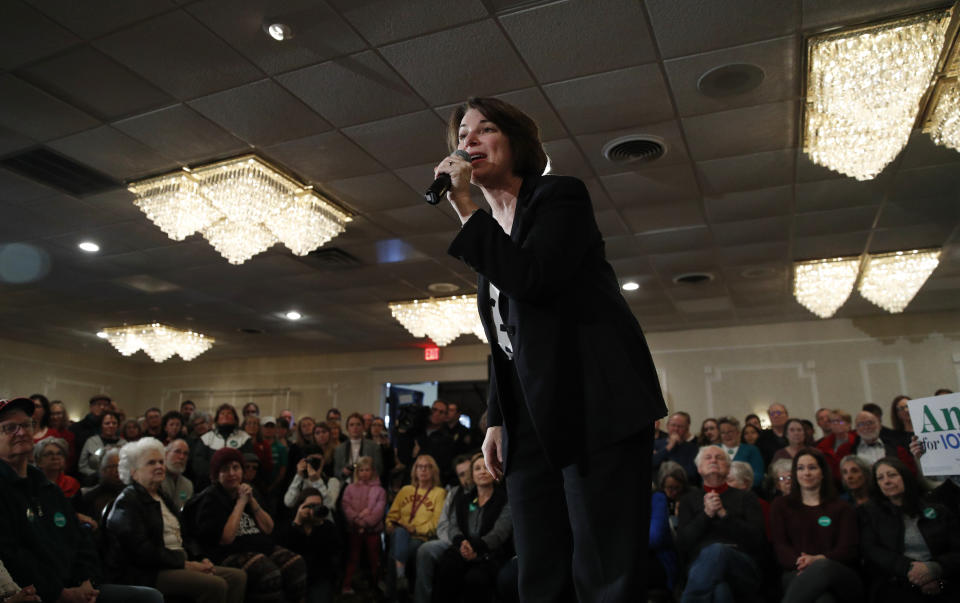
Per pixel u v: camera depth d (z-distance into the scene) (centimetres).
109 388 1234
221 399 1231
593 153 466
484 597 414
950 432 292
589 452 89
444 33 346
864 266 695
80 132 439
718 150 462
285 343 1106
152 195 516
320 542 477
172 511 397
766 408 911
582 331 95
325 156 472
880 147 407
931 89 393
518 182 111
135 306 872
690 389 952
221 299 840
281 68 375
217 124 430
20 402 295
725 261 686
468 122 113
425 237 628
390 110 415
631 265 699
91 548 314
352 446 664
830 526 361
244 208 506
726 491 401
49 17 334
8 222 589
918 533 343
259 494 478
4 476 281
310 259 689
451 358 1109
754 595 347
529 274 91
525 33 346
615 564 85
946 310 863
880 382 871
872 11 328
